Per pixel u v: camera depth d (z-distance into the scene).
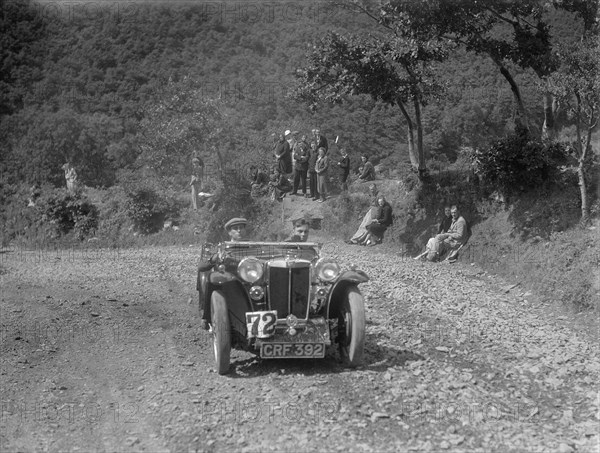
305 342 7.32
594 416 6.38
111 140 35.28
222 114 25.14
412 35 15.66
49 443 6.15
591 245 12.20
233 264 7.98
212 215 22.03
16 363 8.38
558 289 11.40
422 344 8.59
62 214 24.80
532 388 7.12
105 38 48.25
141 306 11.33
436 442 5.77
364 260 15.70
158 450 5.87
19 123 39.38
